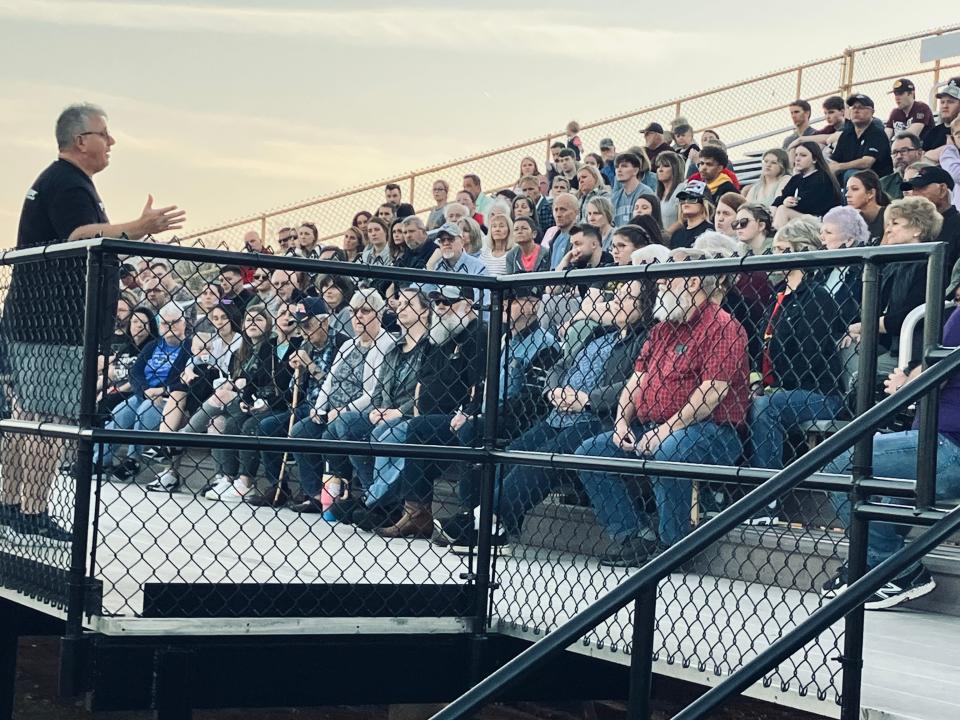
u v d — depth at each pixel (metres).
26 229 6.04
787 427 5.23
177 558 5.68
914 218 5.83
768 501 2.82
